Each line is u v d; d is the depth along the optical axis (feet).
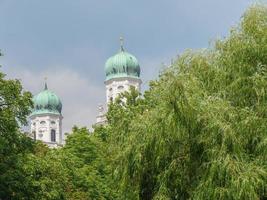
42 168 131.75
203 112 83.87
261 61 91.61
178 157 85.35
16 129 128.57
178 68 94.12
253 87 87.51
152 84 100.58
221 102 85.92
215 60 95.14
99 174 187.21
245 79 89.20
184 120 84.07
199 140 82.99
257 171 77.82
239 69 90.79
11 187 123.13
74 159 187.32
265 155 80.69
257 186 76.18
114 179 92.12
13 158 123.85
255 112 85.97
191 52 96.53
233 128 82.79
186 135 84.33
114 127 100.53
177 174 84.89
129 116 99.91
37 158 132.36
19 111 129.59
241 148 80.89
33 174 129.80
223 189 76.89
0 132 124.06
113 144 97.04
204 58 95.45
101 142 200.03
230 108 84.69
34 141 134.00
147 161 88.38
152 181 89.40
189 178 84.43
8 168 122.42
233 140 80.48
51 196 132.26
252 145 83.30
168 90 87.04
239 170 77.77
